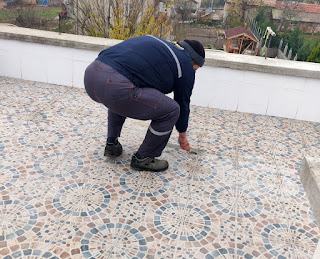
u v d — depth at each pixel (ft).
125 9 24.12
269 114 12.68
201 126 11.18
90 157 8.54
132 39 6.87
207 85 12.56
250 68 11.93
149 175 8.00
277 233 6.41
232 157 9.28
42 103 11.69
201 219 6.64
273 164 9.09
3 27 13.97
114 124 7.95
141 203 6.95
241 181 8.13
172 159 8.87
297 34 50.96
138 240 5.93
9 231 5.85
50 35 13.20
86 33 25.57
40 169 7.80
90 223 6.23
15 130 9.57
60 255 5.44
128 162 8.48
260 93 12.37
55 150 8.71
